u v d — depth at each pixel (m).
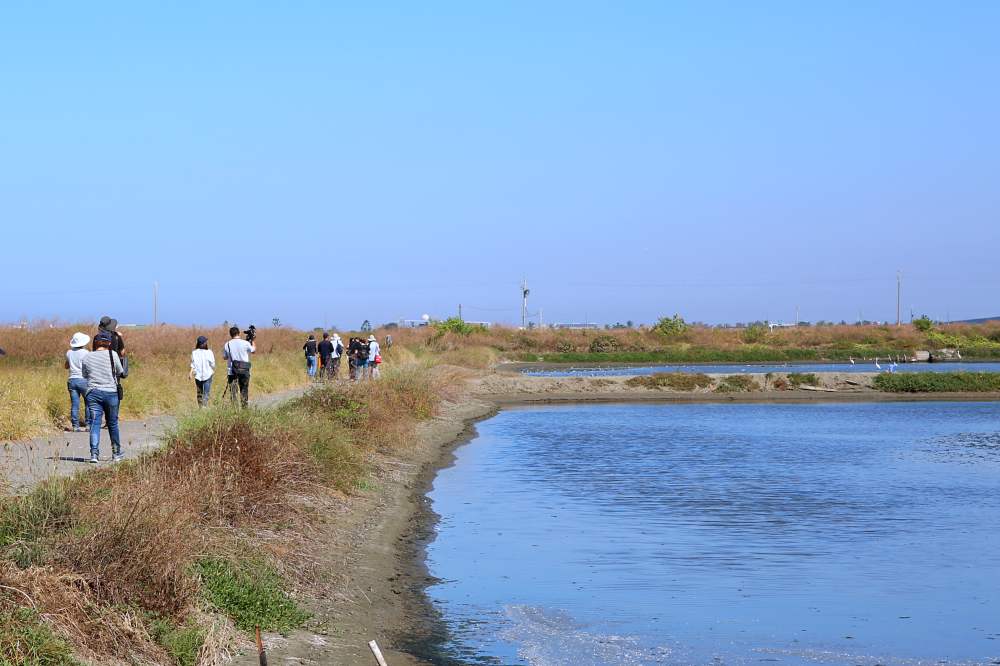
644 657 10.82
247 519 13.66
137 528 10.00
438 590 13.42
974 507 19.78
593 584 13.78
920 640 11.44
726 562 15.12
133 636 9.06
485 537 16.83
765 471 25.00
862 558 15.38
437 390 42.25
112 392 17.08
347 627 11.41
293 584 12.32
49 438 19.91
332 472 18.44
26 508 10.21
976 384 56.09
